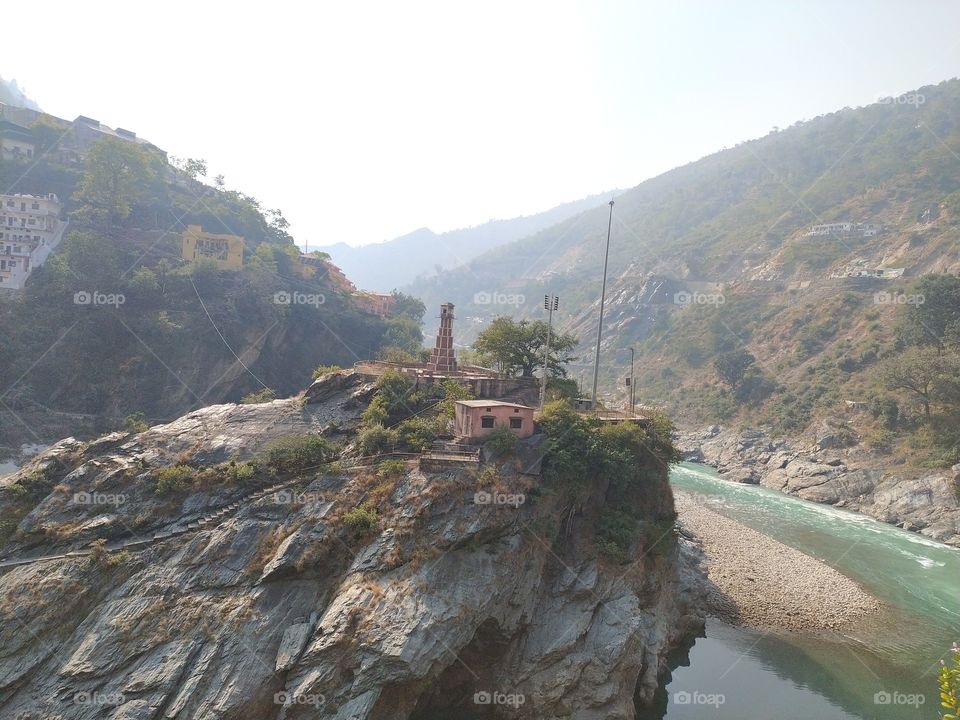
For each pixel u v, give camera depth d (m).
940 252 134.62
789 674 43.72
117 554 36.56
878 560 66.00
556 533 40.81
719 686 42.16
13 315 93.62
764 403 126.44
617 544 42.72
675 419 140.38
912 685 42.72
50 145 128.12
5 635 32.56
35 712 29.95
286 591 34.97
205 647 32.12
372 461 41.69
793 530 76.38
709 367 153.00
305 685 29.88
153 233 119.44
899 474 86.62
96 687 30.83
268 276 122.88
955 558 67.06
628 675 37.91
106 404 95.25
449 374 57.16
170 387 100.88
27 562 36.00
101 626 33.19
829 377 117.25
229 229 141.00
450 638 32.25
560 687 35.94
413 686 32.41
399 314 156.75
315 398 51.19
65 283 97.50
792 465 101.88
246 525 38.06
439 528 36.44
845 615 52.41
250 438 46.00
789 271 169.88
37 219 104.44
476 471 39.53
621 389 164.88
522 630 38.12
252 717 30.38
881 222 171.50
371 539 36.22
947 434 87.31
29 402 88.94
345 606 32.16
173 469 41.56
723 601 53.91
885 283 139.12
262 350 116.25
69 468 42.41
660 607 46.41
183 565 36.06
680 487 98.06
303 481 40.94
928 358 93.69
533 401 55.50
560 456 42.31
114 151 113.00
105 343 98.00
